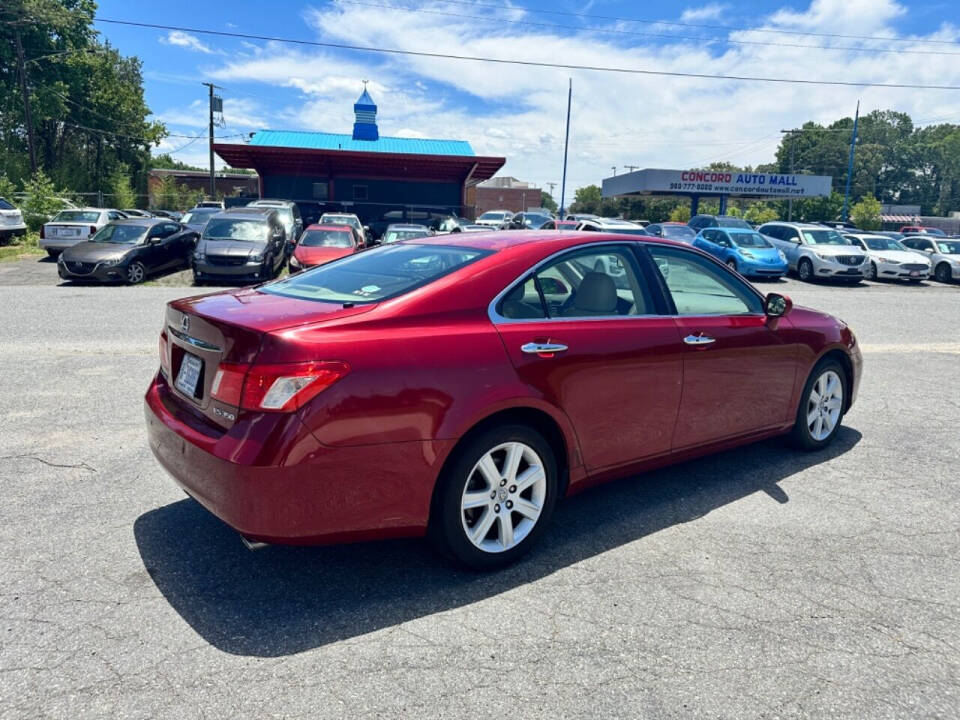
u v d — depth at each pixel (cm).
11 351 748
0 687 240
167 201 5256
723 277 435
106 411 546
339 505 280
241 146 3180
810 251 2106
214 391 287
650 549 355
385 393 282
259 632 277
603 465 368
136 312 1041
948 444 536
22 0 4253
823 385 500
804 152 12319
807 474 465
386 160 3403
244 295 352
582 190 9706
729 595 313
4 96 4481
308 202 3631
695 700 244
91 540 347
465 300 319
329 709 234
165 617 285
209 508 287
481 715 233
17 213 2342
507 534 329
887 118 13650
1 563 322
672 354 382
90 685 242
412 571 329
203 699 237
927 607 307
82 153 5625
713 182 4528
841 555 353
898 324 1182
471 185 4316
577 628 285
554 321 343
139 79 6366
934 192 12950
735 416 430
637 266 391
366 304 307
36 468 435
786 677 257
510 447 323
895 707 243
